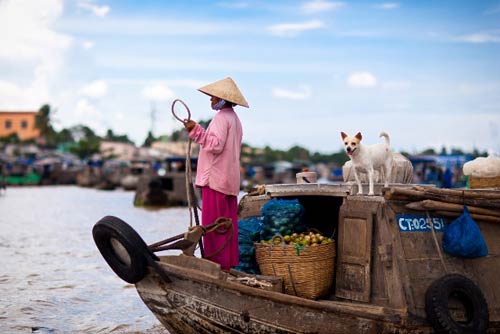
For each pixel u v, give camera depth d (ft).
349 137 19.17
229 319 16.87
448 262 18.65
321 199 22.65
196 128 17.38
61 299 28.50
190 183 17.95
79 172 213.87
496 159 24.16
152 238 51.85
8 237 52.85
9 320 24.90
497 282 19.24
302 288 18.26
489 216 19.22
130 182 163.63
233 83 18.38
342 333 17.33
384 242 18.07
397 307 17.63
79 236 53.72
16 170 206.28
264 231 19.77
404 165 24.80
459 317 17.93
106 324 24.43
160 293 17.39
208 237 18.04
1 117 283.38
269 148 347.36
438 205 18.34
